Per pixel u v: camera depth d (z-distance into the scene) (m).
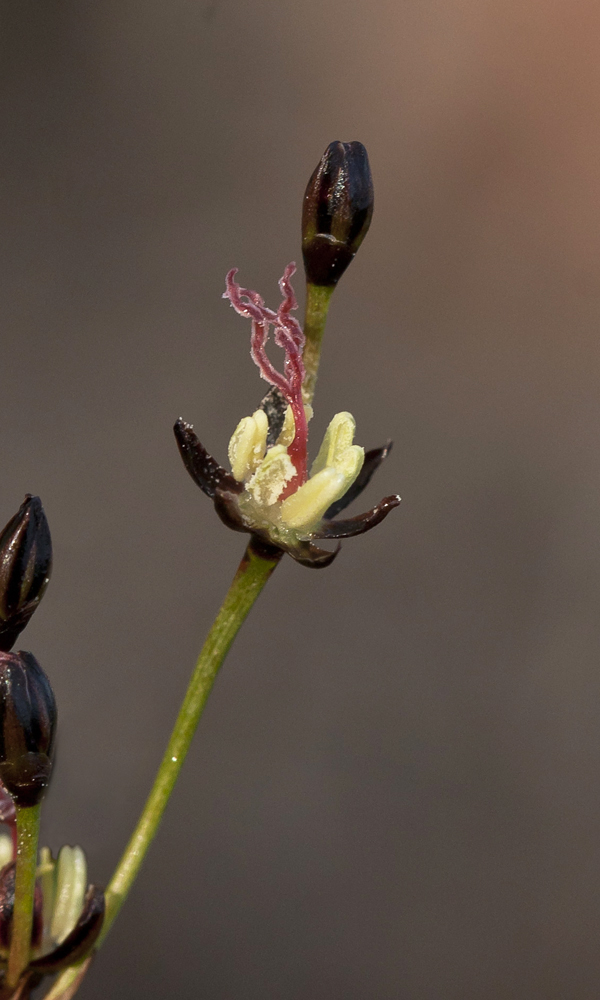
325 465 0.09
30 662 0.08
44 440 0.19
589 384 0.20
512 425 0.20
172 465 0.19
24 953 0.09
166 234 0.20
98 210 0.20
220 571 0.19
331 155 0.09
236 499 0.09
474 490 0.20
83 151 0.20
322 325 0.09
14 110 0.20
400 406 0.20
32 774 0.08
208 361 0.20
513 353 0.20
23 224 0.20
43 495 0.19
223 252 0.20
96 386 0.20
